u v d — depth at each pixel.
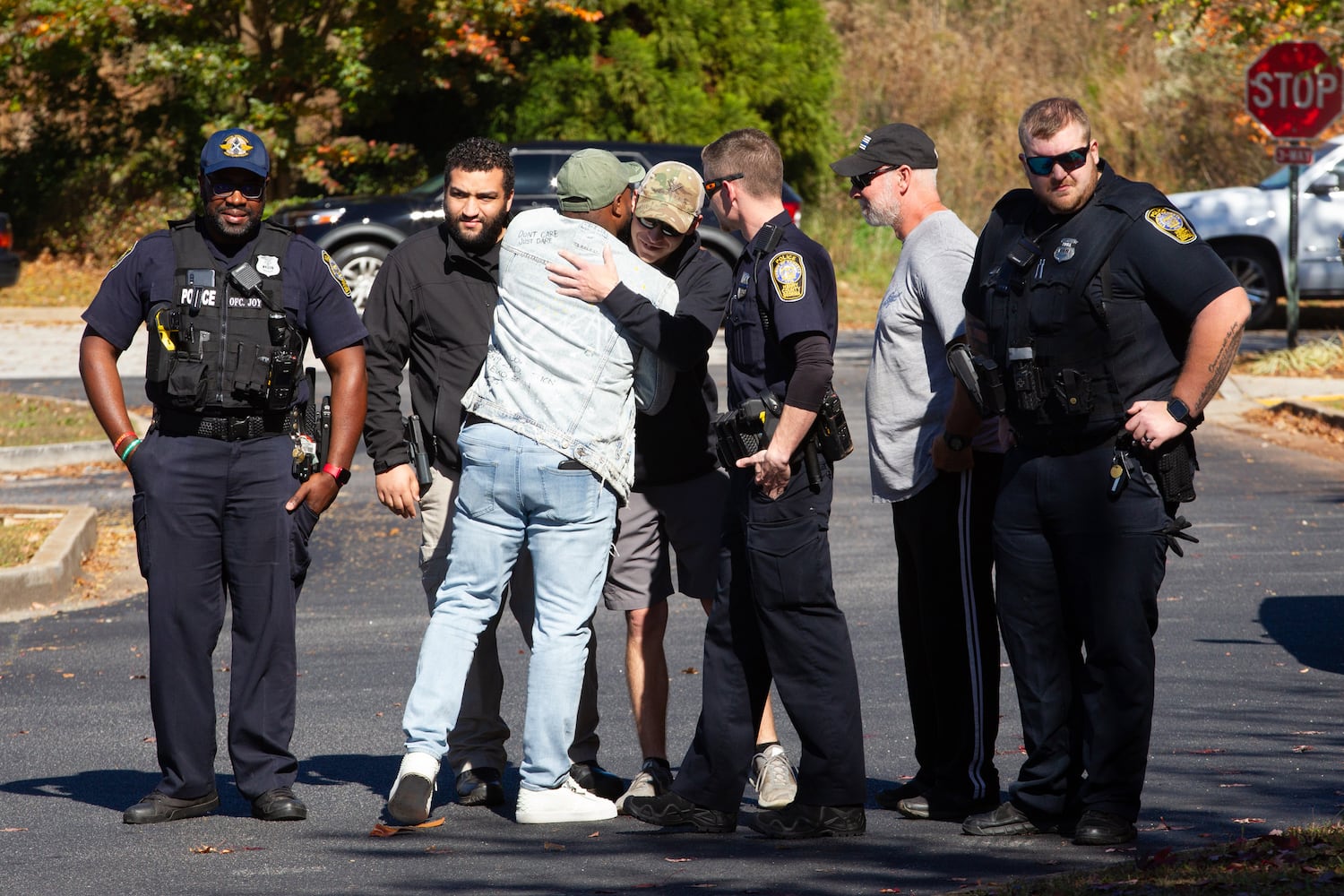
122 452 13.22
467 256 14.02
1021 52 83.06
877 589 23.41
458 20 63.19
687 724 16.70
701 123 67.94
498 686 14.17
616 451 13.10
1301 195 53.78
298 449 13.30
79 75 68.81
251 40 64.69
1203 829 12.23
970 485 12.80
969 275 12.50
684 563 14.27
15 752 15.94
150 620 13.27
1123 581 11.85
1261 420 38.44
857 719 12.67
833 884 11.27
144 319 13.28
